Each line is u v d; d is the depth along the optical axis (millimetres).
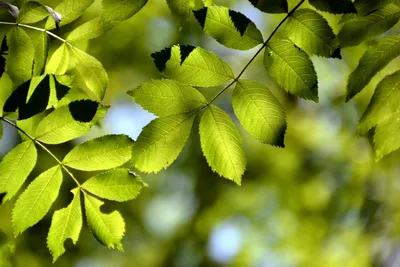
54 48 1358
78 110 1267
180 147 1254
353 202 2645
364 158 2619
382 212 2598
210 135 1250
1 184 1270
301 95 1236
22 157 1273
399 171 2576
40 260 2174
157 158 1252
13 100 1262
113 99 2414
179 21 1240
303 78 1234
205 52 1242
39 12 1266
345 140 2670
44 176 1277
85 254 2463
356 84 1251
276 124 1241
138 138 1249
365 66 1250
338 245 2619
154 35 2383
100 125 1386
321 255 2627
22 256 2100
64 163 1279
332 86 2615
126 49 2312
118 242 1286
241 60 2602
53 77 1268
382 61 1248
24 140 1277
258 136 1244
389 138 1261
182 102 1249
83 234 2391
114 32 2262
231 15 1236
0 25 1264
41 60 1282
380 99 1259
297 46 1234
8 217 2006
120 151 1279
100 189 1284
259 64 2605
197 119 2709
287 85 1238
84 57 1305
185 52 1241
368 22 1251
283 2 1232
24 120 1277
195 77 1246
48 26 1280
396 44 1249
